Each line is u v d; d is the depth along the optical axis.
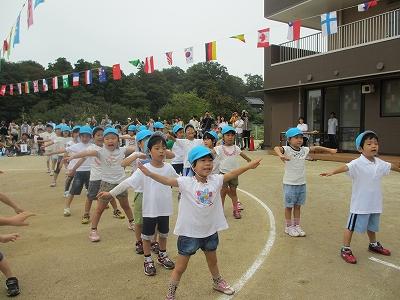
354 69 13.89
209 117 19.70
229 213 7.00
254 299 3.68
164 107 45.31
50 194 9.16
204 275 4.23
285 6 16.55
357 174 4.59
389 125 13.62
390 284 3.98
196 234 3.56
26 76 38.53
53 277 4.25
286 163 5.61
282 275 4.22
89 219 6.61
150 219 4.27
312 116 16.86
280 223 6.27
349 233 4.67
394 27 13.31
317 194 8.38
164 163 4.47
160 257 4.53
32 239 5.63
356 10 15.48
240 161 14.66
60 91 40.91
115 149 5.64
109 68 27.61
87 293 3.85
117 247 5.23
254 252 4.93
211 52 10.73
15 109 38.19
